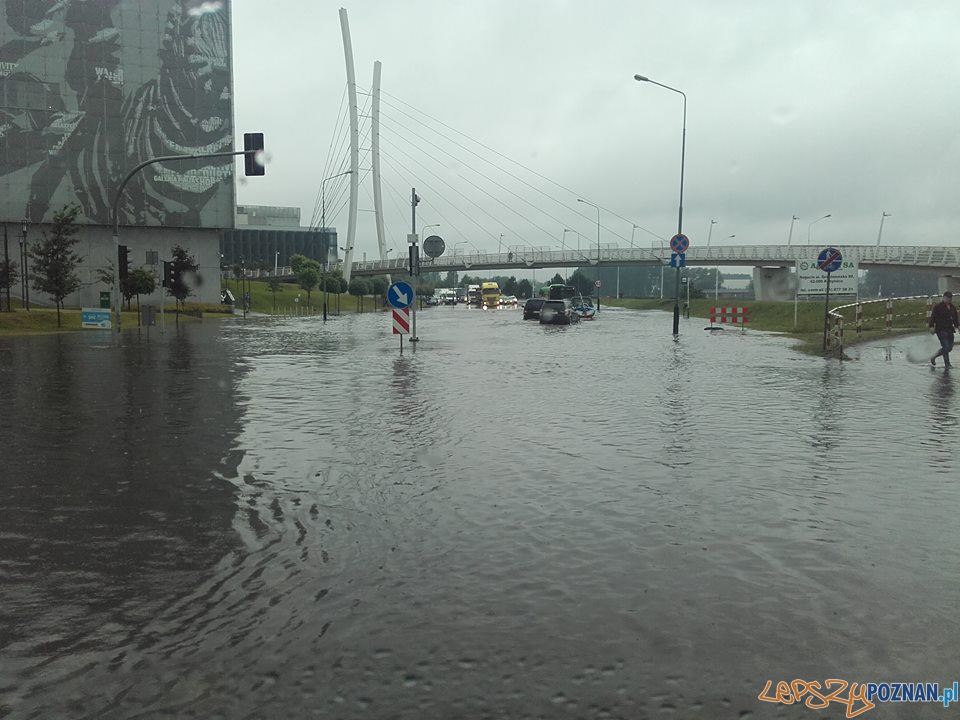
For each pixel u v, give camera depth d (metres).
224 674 3.79
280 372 19.05
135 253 81.94
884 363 21.12
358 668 3.83
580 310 65.19
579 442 9.84
